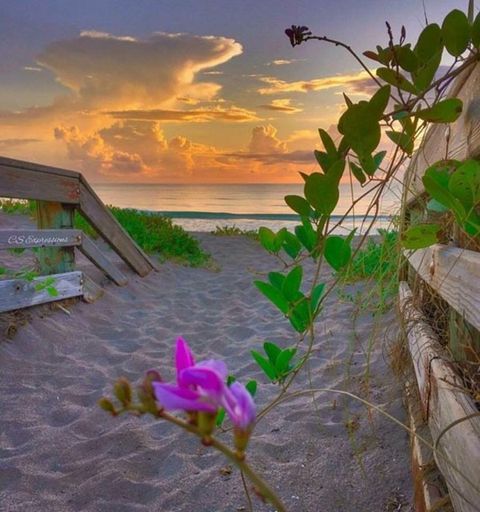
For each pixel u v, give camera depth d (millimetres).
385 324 4043
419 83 1338
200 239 11516
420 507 1805
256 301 6262
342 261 1420
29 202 10281
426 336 2166
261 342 4582
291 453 2588
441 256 1856
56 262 5133
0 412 3168
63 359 4078
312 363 3869
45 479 2527
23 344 4094
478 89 1417
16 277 4516
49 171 5012
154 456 2709
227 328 5094
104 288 5895
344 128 1198
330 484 2281
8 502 2350
